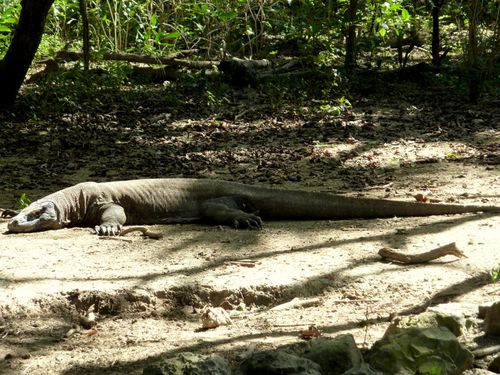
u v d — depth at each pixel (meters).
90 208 8.98
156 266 7.23
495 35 16.80
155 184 9.23
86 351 5.68
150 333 6.07
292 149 12.62
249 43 19.33
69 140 13.23
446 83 18.06
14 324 6.20
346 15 18.69
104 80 17.23
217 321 6.11
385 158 11.90
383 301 6.43
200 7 19.72
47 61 17.94
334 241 7.93
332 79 17.44
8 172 11.23
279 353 4.76
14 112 15.00
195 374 4.56
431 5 19.36
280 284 6.73
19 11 17.86
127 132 13.88
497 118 14.92
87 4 19.78
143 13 19.56
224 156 12.20
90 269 7.12
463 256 7.17
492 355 5.12
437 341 4.86
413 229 8.25
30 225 8.53
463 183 10.27
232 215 8.81
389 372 4.80
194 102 16.36
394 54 21.48
